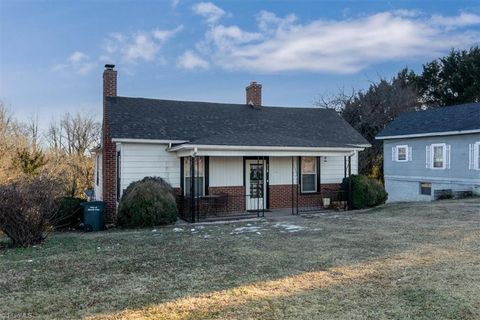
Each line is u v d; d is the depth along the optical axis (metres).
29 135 36.59
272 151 15.55
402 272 6.84
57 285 6.57
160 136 15.77
